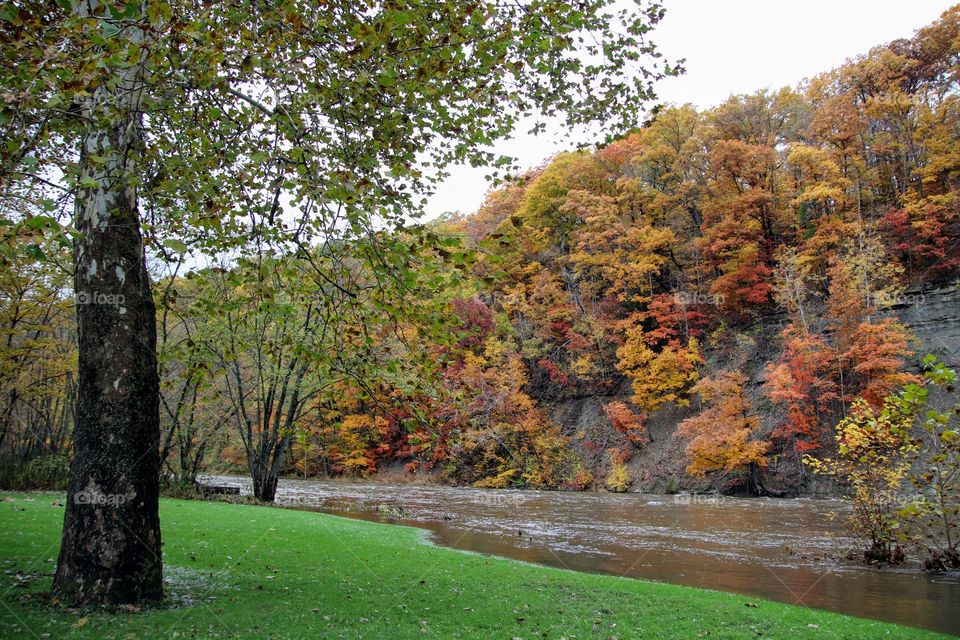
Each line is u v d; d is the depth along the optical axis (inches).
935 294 1258.6
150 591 246.1
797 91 1870.1
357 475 1774.1
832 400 1237.1
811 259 1400.1
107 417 240.8
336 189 195.3
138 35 228.4
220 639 208.5
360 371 271.0
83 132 240.8
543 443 1535.4
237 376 923.4
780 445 1250.6
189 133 234.4
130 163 231.0
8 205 169.9
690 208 1806.1
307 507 962.1
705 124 1788.9
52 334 873.5
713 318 1628.9
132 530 241.8
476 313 1657.2
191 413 885.8
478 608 293.1
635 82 280.4
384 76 203.3
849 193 1501.0
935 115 1444.4
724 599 344.5
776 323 1486.2
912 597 383.6
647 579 443.8
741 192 1599.4
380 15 207.2
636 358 1456.7
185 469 942.4
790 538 639.8
